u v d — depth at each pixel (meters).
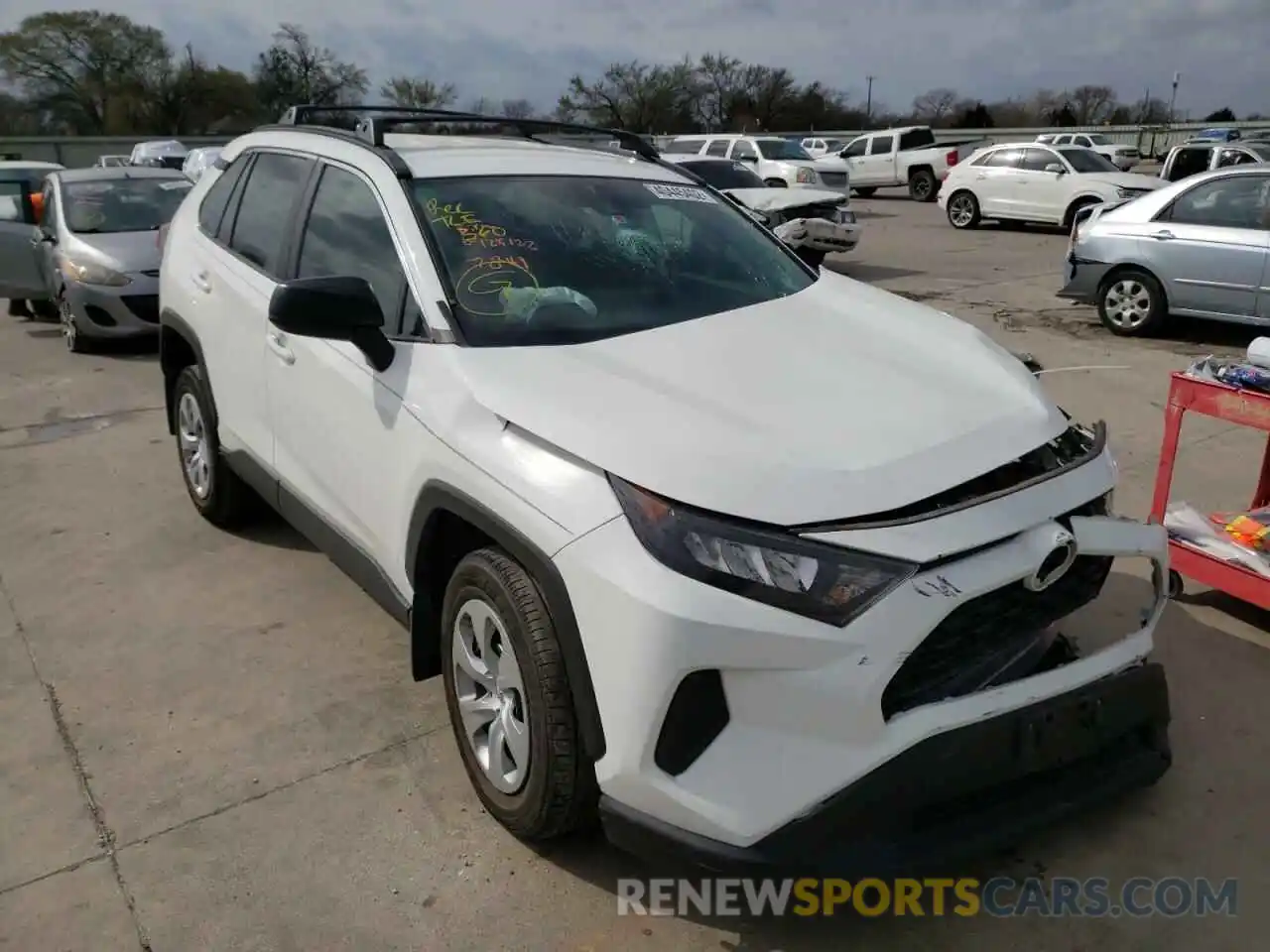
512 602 2.49
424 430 2.81
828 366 2.82
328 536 3.53
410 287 3.08
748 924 2.55
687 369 2.74
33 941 2.51
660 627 2.16
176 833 2.88
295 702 3.51
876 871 2.26
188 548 4.78
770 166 18.58
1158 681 2.70
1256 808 2.92
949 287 12.58
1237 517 4.08
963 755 2.29
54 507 5.36
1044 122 62.91
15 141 44.78
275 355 3.69
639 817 2.30
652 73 55.19
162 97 54.12
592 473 2.37
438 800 2.99
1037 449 2.58
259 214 4.15
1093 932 2.51
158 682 3.64
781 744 2.19
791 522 2.20
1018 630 2.49
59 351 9.41
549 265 3.23
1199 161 19.14
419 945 2.49
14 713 3.47
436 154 3.61
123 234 9.27
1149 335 9.51
